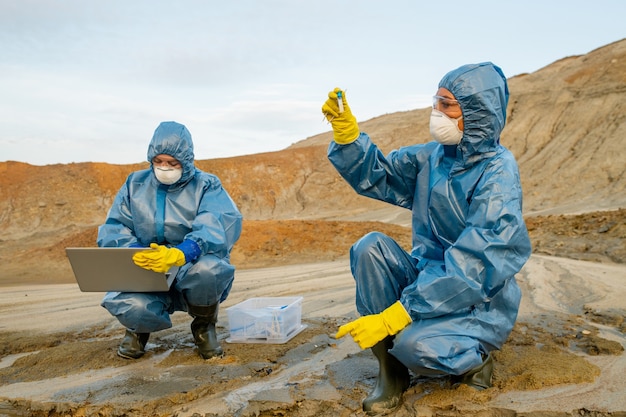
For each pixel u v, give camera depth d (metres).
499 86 3.84
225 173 49.03
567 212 30.23
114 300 4.97
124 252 4.55
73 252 4.63
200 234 4.82
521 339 5.34
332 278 10.86
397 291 4.11
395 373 4.01
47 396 4.51
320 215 42.03
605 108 45.41
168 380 4.73
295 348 5.55
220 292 5.09
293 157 51.81
